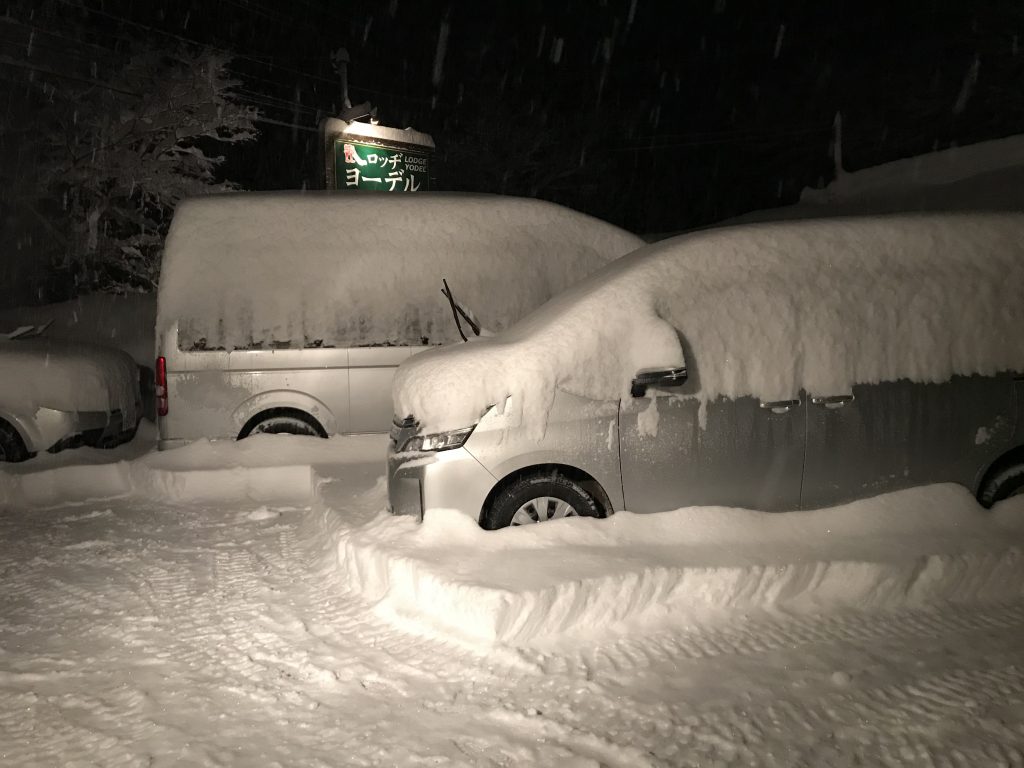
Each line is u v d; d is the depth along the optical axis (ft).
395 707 12.23
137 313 44.62
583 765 10.46
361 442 26.48
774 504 16.72
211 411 26.32
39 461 27.78
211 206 28.14
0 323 32.89
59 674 13.80
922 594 15.16
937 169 69.05
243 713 12.25
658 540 16.07
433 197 29.30
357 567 17.03
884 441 16.80
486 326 27.43
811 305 16.99
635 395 16.38
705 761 10.41
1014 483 17.10
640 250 19.62
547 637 14.05
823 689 12.12
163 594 17.62
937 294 17.17
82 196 63.16
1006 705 11.44
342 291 27.02
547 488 16.57
